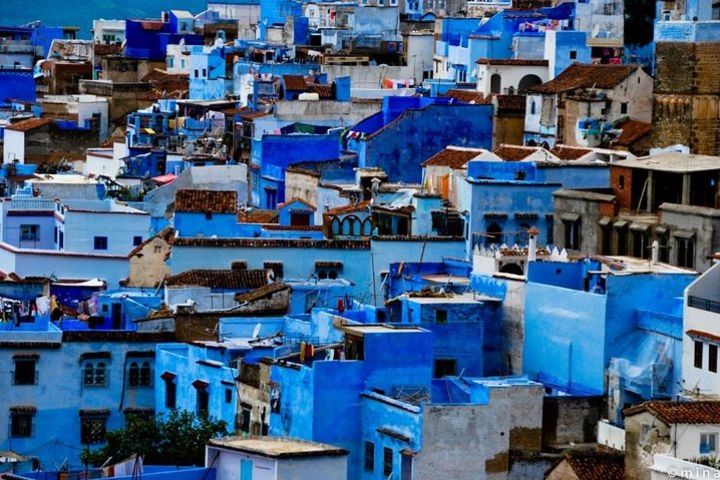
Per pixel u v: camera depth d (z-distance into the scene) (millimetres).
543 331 141375
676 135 190875
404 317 144125
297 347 139625
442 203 175125
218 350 141000
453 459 123625
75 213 190750
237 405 137125
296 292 159000
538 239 169500
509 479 124062
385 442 126688
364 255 168375
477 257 155250
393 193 181750
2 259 184000
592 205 162625
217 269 167125
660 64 192250
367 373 130500
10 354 145250
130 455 129750
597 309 137500
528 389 125188
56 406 145750
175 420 135500
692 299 132750
